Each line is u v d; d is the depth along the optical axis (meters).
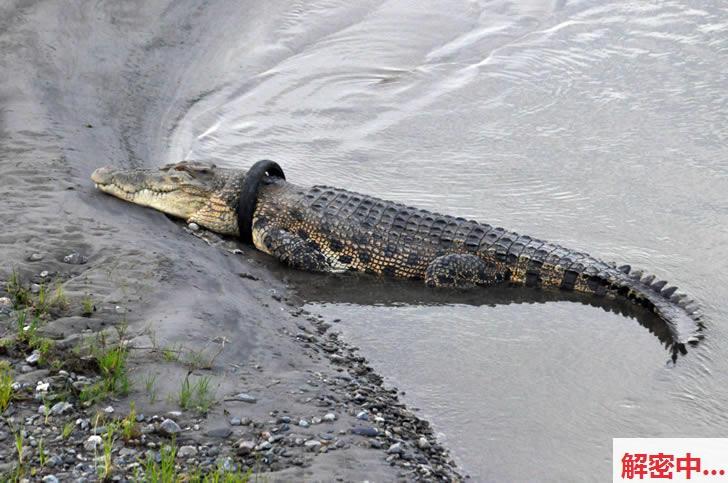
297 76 46.28
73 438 18.59
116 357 20.88
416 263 31.27
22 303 23.50
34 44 43.38
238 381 21.77
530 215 34.59
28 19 45.53
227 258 30.47
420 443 21.05
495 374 25.05
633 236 33.09
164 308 24.23
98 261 26.42
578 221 34.16
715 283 30.12
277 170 34.19
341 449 19.53
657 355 26.30
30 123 36.28
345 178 37.25
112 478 17.48
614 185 36.72
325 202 32.41
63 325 22.59
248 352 23.39
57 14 46.50
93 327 22.80
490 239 31.27
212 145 39.56
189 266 27.12
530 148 39.91
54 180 31.56
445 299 29.92
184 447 18.66
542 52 49.06
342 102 43.97
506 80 46.28
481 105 43.91
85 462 17.89
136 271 25.91
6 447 18.16
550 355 26.20
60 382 20.23
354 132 41.28
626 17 52.66
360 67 47.44
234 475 17.70
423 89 45.47
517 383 24.61
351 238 31.66
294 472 18.31
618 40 50.00
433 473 19.77
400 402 23.23
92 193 31.61
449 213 34.56
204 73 45.69
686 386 24.70
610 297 30.05
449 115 42.97
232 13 51.31
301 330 26.36
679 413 23.47
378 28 51.56
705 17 51.88
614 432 22.52
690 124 41.50
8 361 20.80
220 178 33.25
